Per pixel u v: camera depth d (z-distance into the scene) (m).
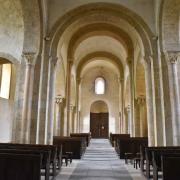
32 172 5.30
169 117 12.79
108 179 8.15
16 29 13.94
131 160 12.37
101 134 37.06
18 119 12.86
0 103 17.47
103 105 38.25
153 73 13.97
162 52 13.66
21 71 13.49
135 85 19.75
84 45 25.34
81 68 28.83
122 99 28.30
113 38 21.89
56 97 20.86
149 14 15.17
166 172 5.56
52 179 7.84
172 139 12.55
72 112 27.81
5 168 5.38
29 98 13.11
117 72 31.92
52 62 14.73
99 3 15.46
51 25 15.16
